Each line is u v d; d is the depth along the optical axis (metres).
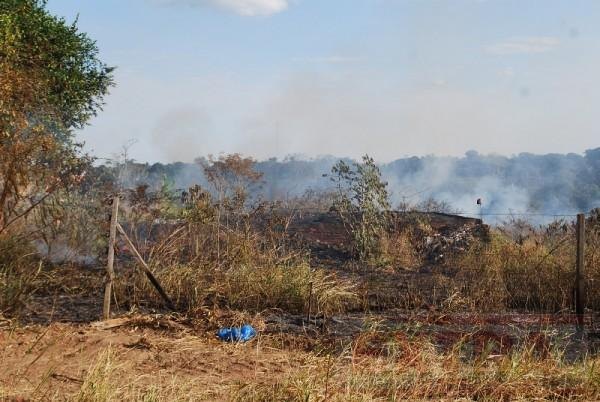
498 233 14.48
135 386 6.02
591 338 8.55
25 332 7.66
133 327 8.20
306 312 9.59
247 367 6.90
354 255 14.02
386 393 6.07
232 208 12.59
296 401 5.73
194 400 5.76
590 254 11.30
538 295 10.48
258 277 9.98
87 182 12.38
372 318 8.71
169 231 11.57
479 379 6.48
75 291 9.84
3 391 5.60
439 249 14.20
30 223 11.03
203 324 8.49
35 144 10.54
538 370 6.77
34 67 15.12
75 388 5.89
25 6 15.73
